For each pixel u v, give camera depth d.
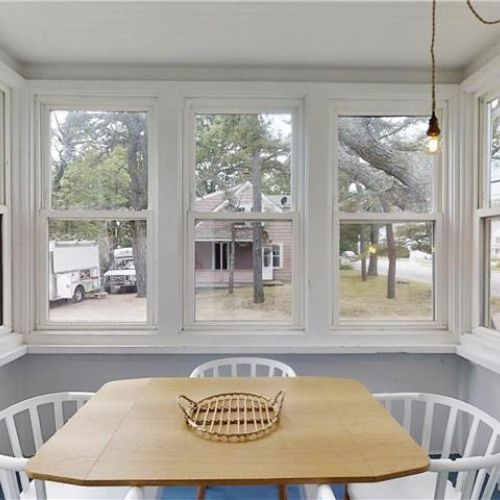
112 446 1.20
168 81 2.37
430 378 2.43
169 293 2.37
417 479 1.47
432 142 1.56
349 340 2.38
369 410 1.48
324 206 2.39
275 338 2.37
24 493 1.40
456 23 1.94
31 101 2.37
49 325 2.42
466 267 2.38
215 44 2.15
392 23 1.95
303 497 1.53
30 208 2.37
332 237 2.44
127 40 2.11
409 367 2.43
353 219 2.46
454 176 2.41
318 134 2.39
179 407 1.49
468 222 2.38
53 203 2.46
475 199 2.36
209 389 1.68
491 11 1.84
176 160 2.38
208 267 2.46
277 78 2.40
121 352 2.33
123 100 2.42
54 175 2.46
